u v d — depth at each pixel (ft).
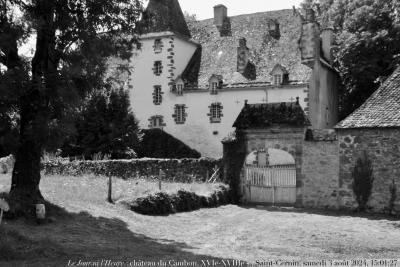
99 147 137.39
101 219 60.59
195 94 154.81
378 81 127.03
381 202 82.74
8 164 105.70
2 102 53.36
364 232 63.98
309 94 137.08
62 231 52.80
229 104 149.38
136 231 58.08
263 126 92.12
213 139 150.92
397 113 83.25
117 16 59.98
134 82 164.04
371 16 136.56
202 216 74.28
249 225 67.82
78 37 56.80
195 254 47.42
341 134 86.79
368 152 84.17
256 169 94.17
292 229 64.69
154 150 155.22
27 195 57.62
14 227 50.70
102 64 59.21
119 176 107.86
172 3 165.78
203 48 167.12
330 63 152.25
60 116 56.70
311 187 88.84
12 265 39.58
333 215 80.23
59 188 77.61
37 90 54.13
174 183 93.61
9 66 55.57
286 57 148.66
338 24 156.56
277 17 162.50
